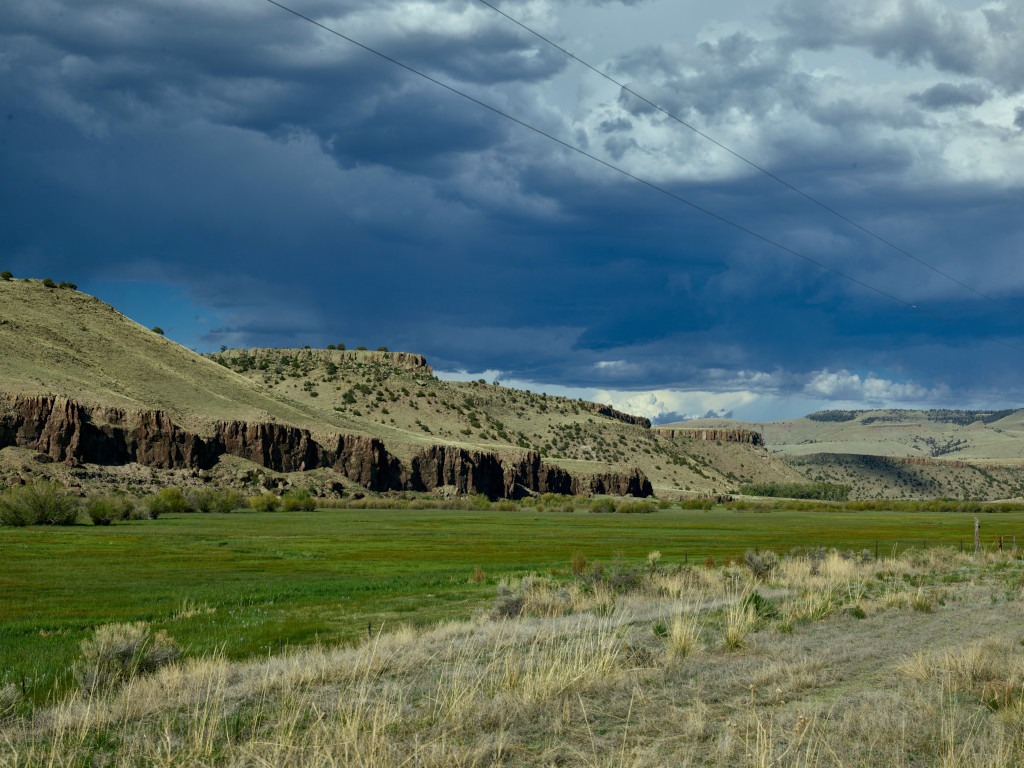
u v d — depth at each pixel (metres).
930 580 30.08
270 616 23.92
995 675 12.40
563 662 13.12
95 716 10.77
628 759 8.46
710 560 37.50
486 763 8.70
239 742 9.61
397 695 11.56
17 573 35.19
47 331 153.50
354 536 66.25
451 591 30.27
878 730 9.50
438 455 177.12
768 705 10.99
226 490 121.19
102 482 112.94
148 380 155.25
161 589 30.48
